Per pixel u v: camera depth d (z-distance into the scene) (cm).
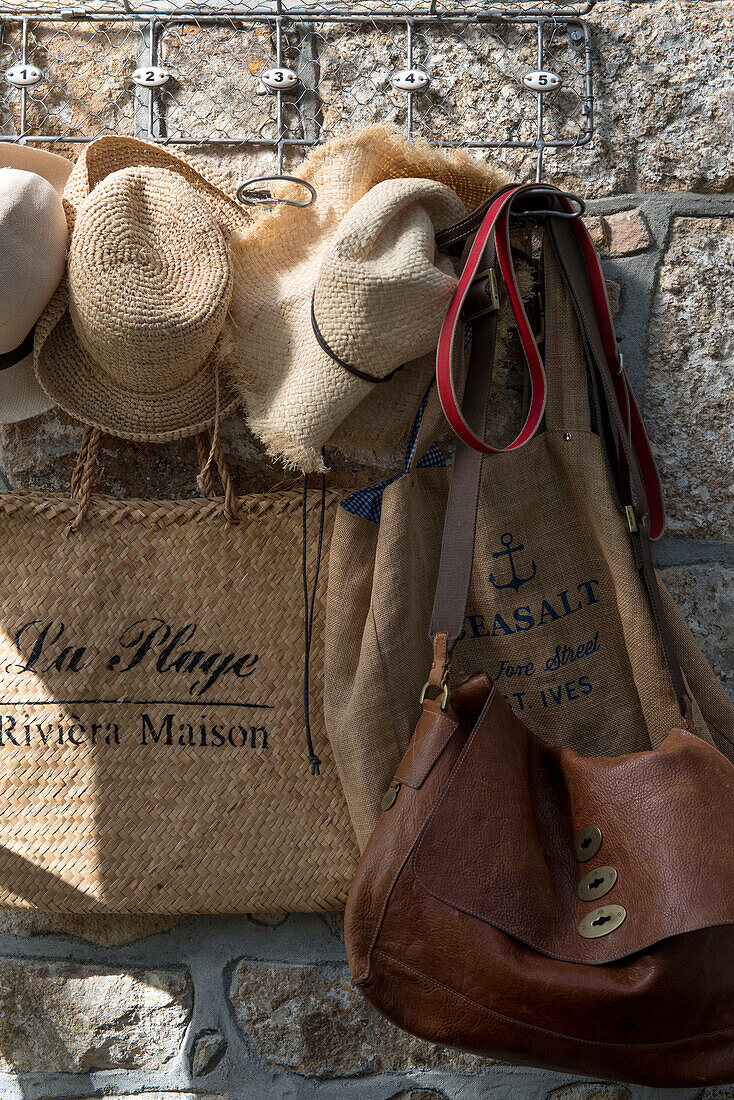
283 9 102
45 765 96
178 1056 99
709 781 73
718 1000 72
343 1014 98
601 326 93
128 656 96
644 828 73
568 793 79
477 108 102
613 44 101
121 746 96
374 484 100
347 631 90
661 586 92
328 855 93
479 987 72
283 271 92
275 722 95
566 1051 71
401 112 102
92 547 97
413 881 75
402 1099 97
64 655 96
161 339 85
